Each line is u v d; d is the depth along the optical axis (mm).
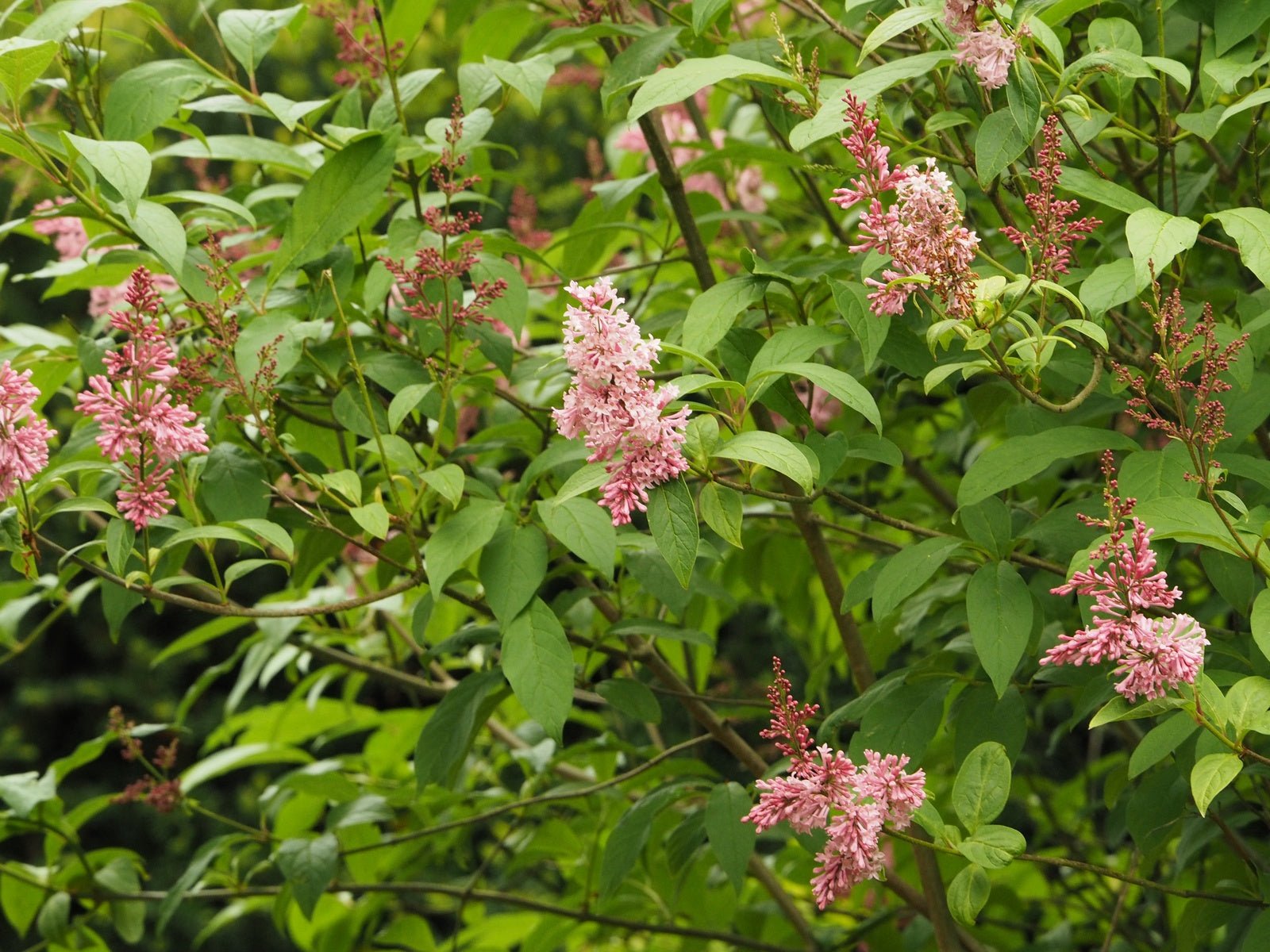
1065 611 2457
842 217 2816
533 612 2221
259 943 6750
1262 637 2041
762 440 2092
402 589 2250
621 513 2080
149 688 7176
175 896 2645
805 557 2865
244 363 2291
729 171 2938
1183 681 2039
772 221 2559
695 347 2223
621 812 2756
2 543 2164
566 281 2516
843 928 2863
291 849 2584
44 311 7016
